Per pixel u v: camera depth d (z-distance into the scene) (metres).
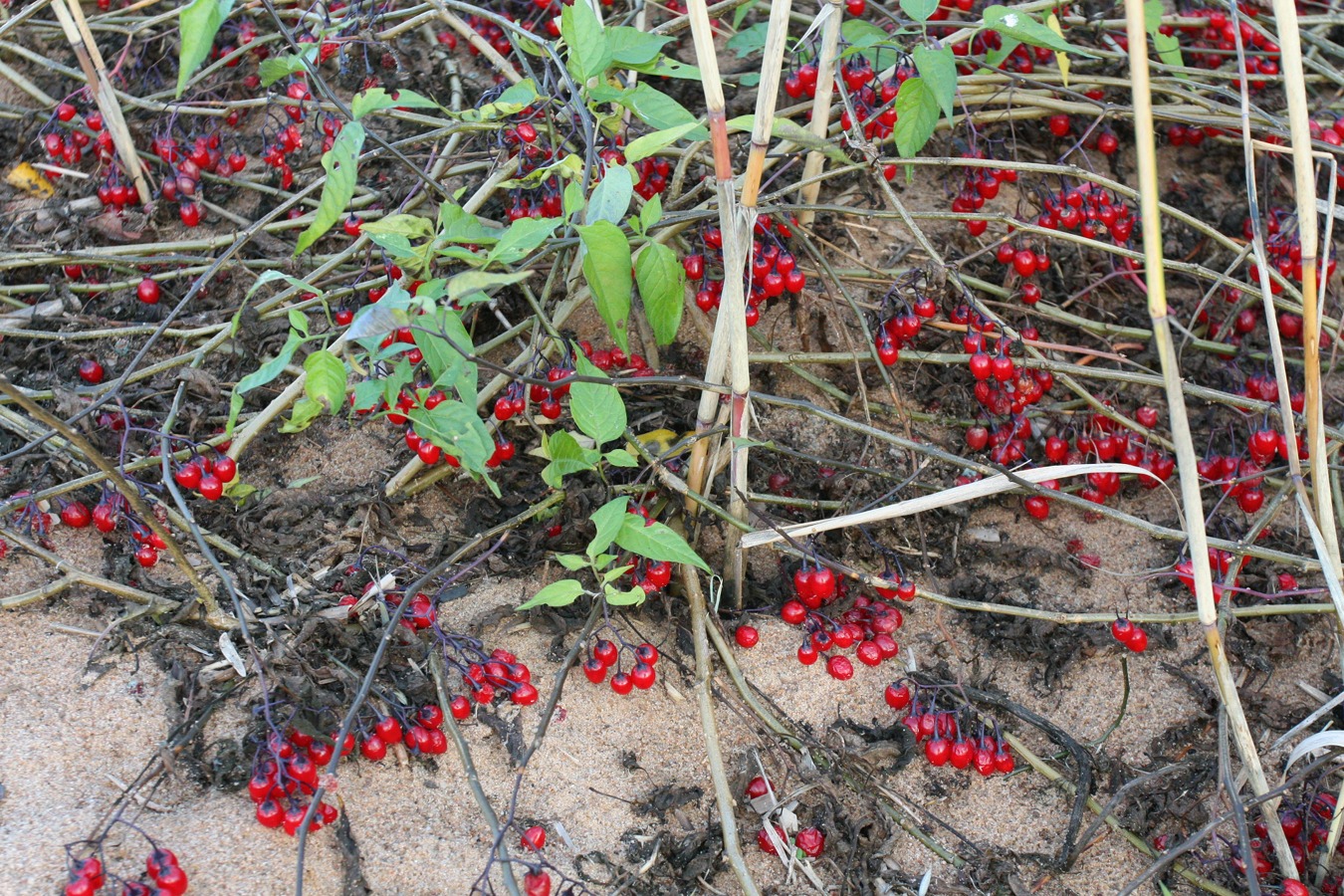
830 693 0.73
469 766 0.65
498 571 0.74
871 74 0.80
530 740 0.69
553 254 0.78
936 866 0.69
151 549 0.70
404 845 0.66
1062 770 0.71
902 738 0.71
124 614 0.70
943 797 0.71
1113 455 0.80
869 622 0.74
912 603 0.76
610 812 0.68
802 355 0.79
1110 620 0.73
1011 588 0.77
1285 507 0.80
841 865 0.69
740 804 0.69
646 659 0.70
